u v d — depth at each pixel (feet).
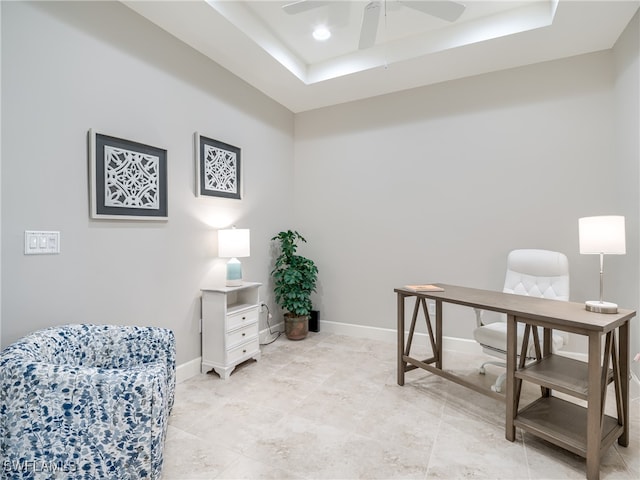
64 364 5.63
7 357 4.80
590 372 5.26
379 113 12.42
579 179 9.59
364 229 12.75
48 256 6.31
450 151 11.25
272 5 8.58
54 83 6.37
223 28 8.46
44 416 4.67
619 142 8.79
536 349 6.89
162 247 8.55
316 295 13.74
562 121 9.77
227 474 5.44
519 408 7.45
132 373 4.99
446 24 9.23
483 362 10.14
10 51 5.77
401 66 10.27
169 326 8.70
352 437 6.43
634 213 7.89
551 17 8.14
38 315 6.17
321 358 10.57
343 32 9.67
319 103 13.21
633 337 7.94
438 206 11.45
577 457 5.86
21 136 5.92
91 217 6.96
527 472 5.49
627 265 8.26
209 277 9.93
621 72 8.59
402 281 12.07
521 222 10.30
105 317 7.28
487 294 7.99
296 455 5.91
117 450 4.81
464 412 7.35
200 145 9.57
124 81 7.61
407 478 5.35
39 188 6.16
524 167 10.23
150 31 8.20
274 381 8.92
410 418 7.10
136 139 7.86
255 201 11.94
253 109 11.78
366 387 8.55
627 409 6.07
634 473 5.46
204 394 8.18
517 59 9.85
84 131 6.86
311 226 13.80
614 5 7.42
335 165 13.29
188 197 9.27
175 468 5.56
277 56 9.98
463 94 11.03
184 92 9.11
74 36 6.69
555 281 8.34
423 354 10.84
